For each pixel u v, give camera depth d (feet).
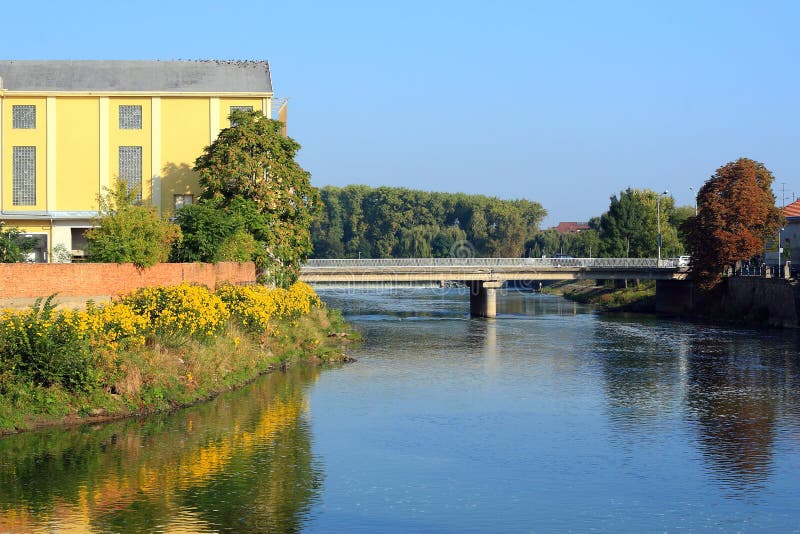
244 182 249.55
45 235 260.42
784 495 113.60
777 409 164.04
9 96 260.62
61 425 134.21
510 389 182.50
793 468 125.18
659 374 204.64
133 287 181.16
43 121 262.06
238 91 268.62
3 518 99.91
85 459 120.98
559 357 233.55
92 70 273.33
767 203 376.27
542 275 399.03
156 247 194.59
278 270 256.11
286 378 187.83
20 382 133.90
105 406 139.85
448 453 131.03
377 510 105.70
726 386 188.55
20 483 111.34
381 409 159.63
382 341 269.03
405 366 213.05
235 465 121.29
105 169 263.70
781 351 248.32
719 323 342.64
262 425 143.23
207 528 98.58
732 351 248.32
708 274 381.19
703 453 132.87
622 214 571.28
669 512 107.14
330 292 623.36
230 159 248.32
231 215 235.61
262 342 205.46
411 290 655.76
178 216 229.86
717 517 105.60
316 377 190.90
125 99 264.31
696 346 260.21
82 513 101.86
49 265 164.76
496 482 117.60
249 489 111.75
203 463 121.60
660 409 163.73
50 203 261.44
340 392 174.91
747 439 141.49
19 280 161.48
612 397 174.91
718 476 121.39
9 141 261.44
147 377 148.66
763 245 383.45
